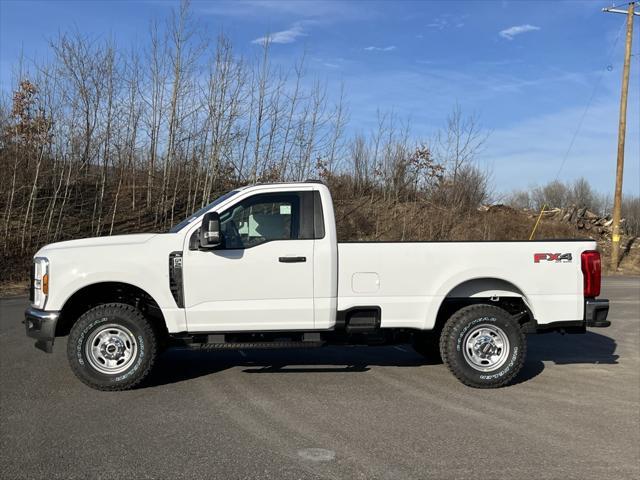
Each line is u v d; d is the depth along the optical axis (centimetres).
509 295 627
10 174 2053
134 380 575
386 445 435
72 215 2127
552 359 759
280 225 596
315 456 411
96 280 568
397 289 602
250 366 696
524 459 410
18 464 394
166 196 2270
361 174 2888
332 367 693
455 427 479
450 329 609
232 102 2291
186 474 379
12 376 631
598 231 3045
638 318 1121
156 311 599
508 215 2998
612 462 405
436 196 2864
